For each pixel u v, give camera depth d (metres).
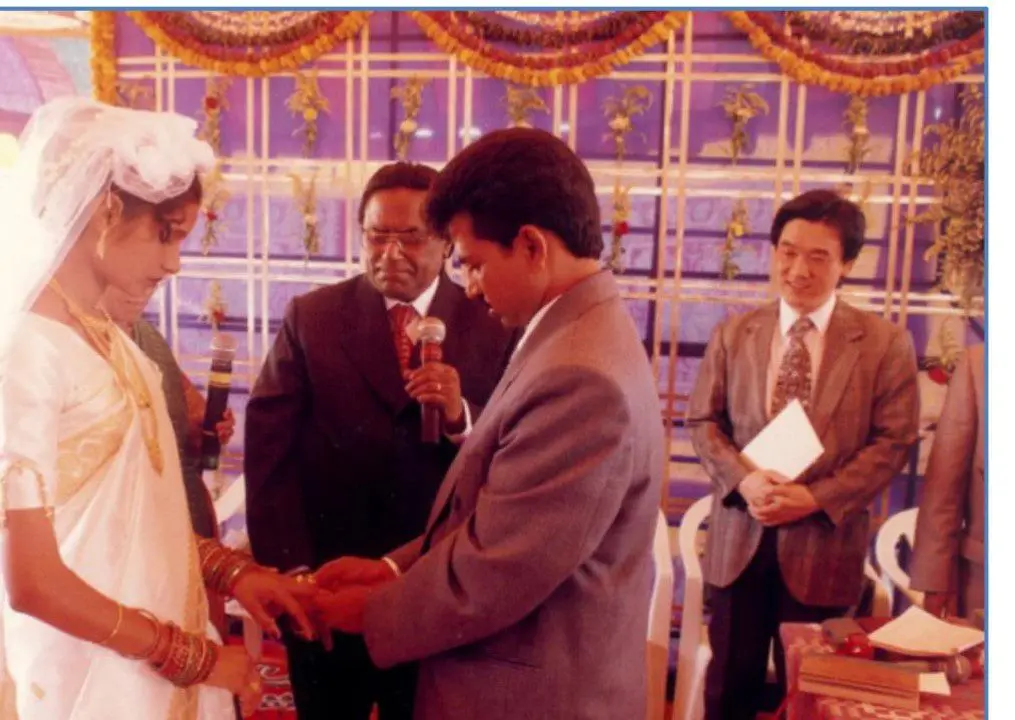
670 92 3.27
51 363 1.23
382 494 2.12
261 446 2.15
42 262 1.23
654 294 3.40
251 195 3.51
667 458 3.46
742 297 3.36
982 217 3.12
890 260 3.24
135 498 1.34
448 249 2.14
